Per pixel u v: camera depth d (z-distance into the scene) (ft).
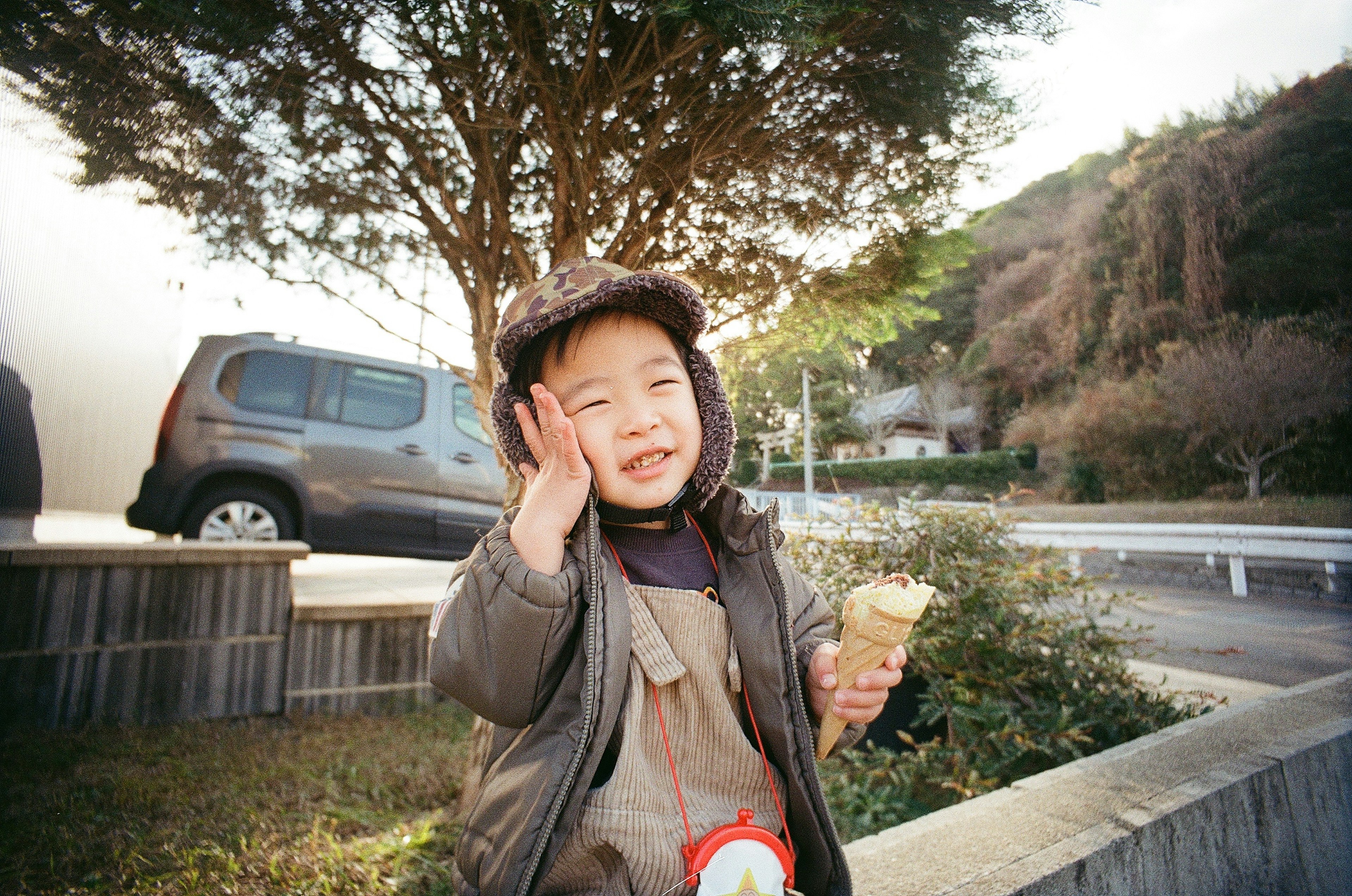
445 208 6.86
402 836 7.06
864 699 3.04
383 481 17.26
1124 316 71.15
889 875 4.30
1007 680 8.88
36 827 6.98
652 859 2.68
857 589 2.97
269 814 7.57
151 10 4.58
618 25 5.62
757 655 3.10
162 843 6.84
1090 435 66.49
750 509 3.31
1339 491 46.78
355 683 11.93
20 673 9.79
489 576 2.81
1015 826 4.95
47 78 5.11
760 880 2.50
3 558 9.66
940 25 5.39
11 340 20.68
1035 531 28.66
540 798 2.69
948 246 7.27
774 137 6.31
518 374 3.48
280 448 16.28
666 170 6.57
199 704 10.87
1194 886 5.20
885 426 81.61
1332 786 6.61
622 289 3.18
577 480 2.89
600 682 2.75
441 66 5.56
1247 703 7.84
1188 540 26.53
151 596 10.71
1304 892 5.98
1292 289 53.72
